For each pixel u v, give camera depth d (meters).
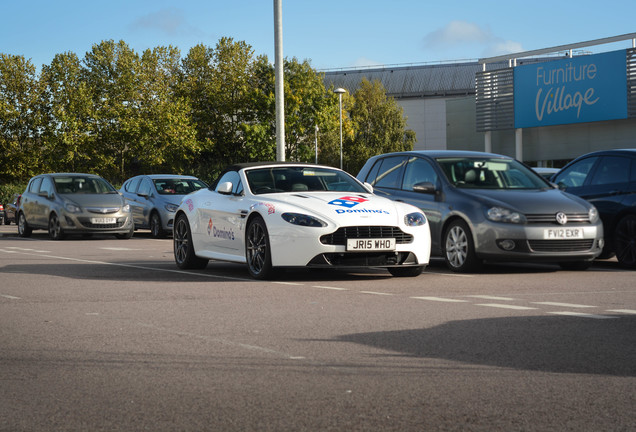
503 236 10.41
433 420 3.77
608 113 47.44
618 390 4.30
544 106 50.66
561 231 10.45
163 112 67.19
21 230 22.62
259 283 9.59
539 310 7.20
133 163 70.12
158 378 4.67
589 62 48.22
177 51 74.62
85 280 10.12
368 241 9.53
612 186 11.58
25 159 63.34
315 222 9.49
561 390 4.31
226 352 5.39
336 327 6.34
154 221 22.28
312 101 70.12
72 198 20.86
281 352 5.38
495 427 3.65
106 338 5.96
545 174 16.52
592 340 5.72
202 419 3.82
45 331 6.29
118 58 68.88
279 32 20.59
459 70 103.19
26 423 3.79
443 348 5.47
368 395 4.24
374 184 12.68
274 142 70.00
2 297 8.42
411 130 98.38
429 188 11.27
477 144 59.22
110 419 3.84
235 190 10.96
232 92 74.56
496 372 4.75
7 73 63.59
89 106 64.75
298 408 4.00
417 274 10.23
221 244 10.90
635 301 7.82
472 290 8.79
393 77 105.06
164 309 7.44
